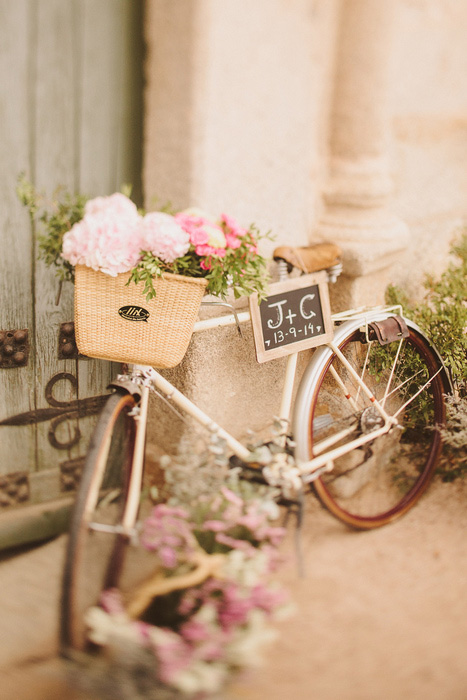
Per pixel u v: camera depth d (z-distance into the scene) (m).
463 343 2.94
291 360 2.39
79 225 1.92
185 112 2.58
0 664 1.92
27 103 2.45
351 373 2.51
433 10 3.63
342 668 1.95
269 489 2.10
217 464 2.04
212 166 2.65
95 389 2.82
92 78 2.58
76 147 2.61
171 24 2.53
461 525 2.65
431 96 3.79
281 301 2.29
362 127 3.04
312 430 2.37
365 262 2.91
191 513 1.99
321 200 3.13
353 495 2.85
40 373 2.67
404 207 3.70
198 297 1.93
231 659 1.63
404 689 1.89
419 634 2.09
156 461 2.76
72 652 1.71
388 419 2.57
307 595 2.23
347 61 2.98
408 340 2.74
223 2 2.47
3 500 2.66
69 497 2.79
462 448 3.01
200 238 1.96
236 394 2.79
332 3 2.89
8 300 2.54
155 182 2.78
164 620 1.96
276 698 1.82
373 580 2.33
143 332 1.99
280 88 2.79
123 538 2.11
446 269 3.46
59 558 2.43
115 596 1.87
